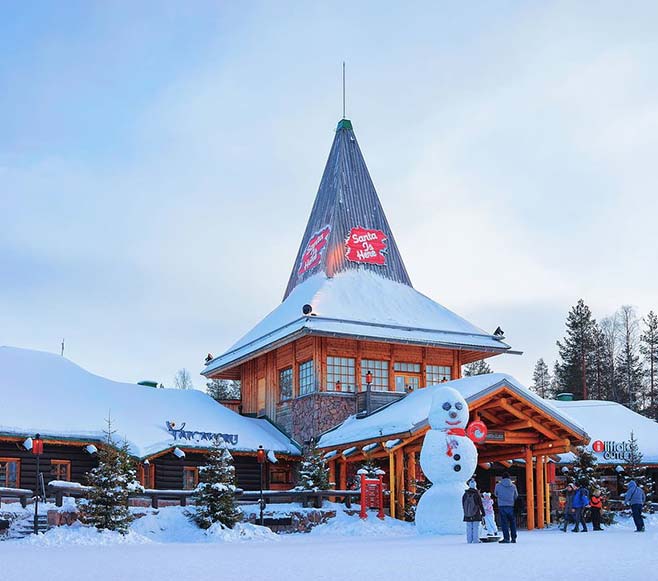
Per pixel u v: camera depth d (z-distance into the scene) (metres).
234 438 36.41
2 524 25.11
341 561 15.73
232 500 27.00
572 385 75.88
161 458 34.59
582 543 20.27
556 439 30.91
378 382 39.34
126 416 35.34
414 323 40.41
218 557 17.45
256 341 41.62
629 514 38.91
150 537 25.73
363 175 45.97
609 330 85.69
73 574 13.79
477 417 30.67
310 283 42.94
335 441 33.84
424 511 25.23
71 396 35.34
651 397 78.19
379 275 43.75
